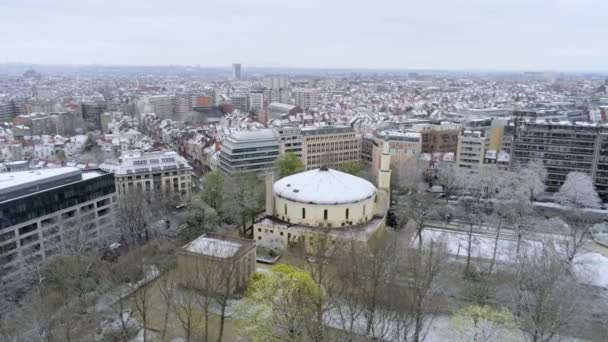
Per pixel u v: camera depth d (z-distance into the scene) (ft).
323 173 609.83
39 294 408.67
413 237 578.25
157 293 437.17
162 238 568.41
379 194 627.46
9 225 491.31
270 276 375.25
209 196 651.66
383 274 384.68
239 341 366.84
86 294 421.18
